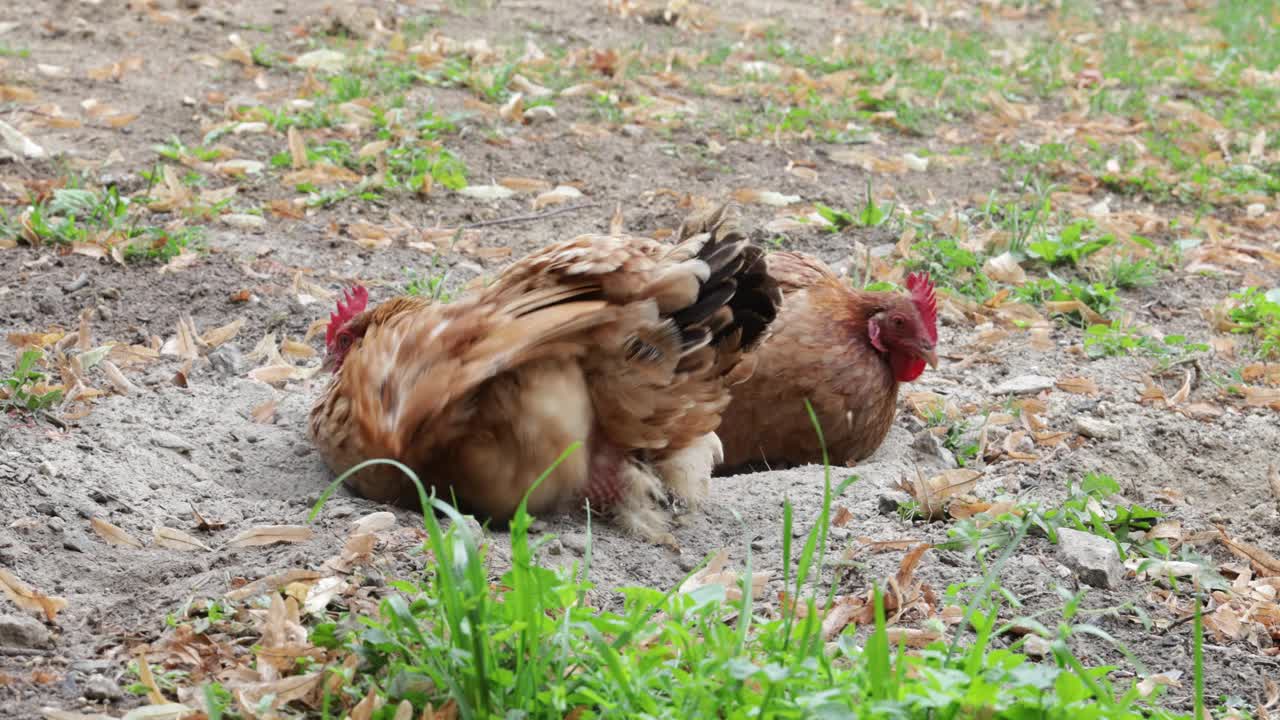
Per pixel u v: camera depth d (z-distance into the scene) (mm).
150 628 3785
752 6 14164
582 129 9617
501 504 4496
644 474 4621
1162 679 4016
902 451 5797
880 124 10586
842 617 4078
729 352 4590
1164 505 5449
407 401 4352
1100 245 7953
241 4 12133
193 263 6918
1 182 7605
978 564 4590
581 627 3264
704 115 10273
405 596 3959
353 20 11578
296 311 6531
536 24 12383
